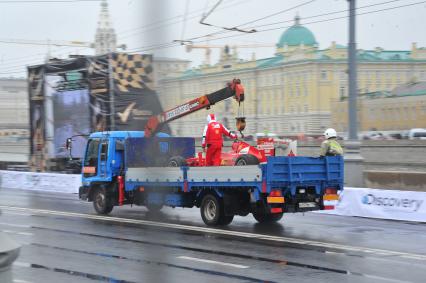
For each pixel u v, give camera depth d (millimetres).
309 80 119312
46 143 45656
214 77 116562
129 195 23469
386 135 104125
